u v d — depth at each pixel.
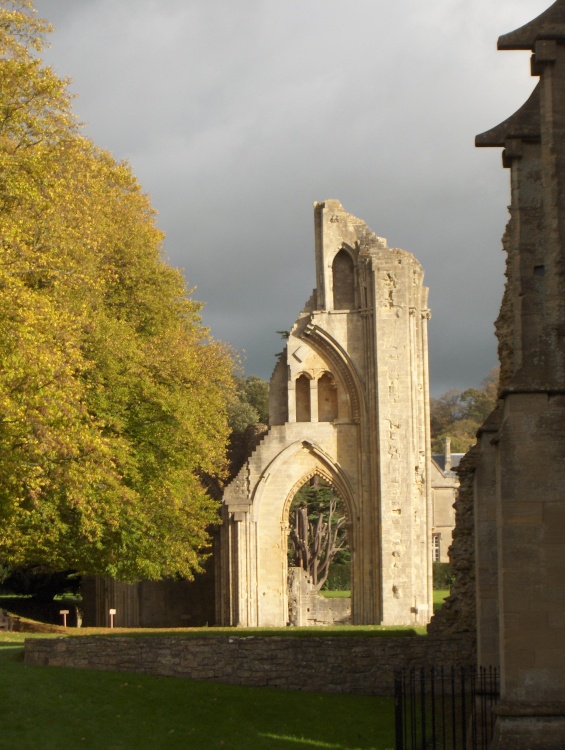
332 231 70.00
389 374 68.19
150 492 46.38
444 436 150.62
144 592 71.56
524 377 20.48
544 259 24.00
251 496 69.00
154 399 46.34
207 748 26.03
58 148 37.75
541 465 20.25
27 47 37.97
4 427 31.59
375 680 32.25
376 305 68.44
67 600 74.44
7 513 34.47
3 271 31.89
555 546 20.09
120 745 25.98
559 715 19.72
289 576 70.69
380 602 67.00
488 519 25.97
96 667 33.34
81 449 35.09
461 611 32.44
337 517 100.38
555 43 21.25
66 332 34.50
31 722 27.20
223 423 57.06
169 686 31.33
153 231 56.81
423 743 22.36
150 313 52.44
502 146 25.38
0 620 47.78
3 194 36.22
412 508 67.56
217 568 70.19
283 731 27.72
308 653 32.59
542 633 19.94
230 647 32.84
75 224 41.59
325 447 68.94
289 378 69.62
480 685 24.05
